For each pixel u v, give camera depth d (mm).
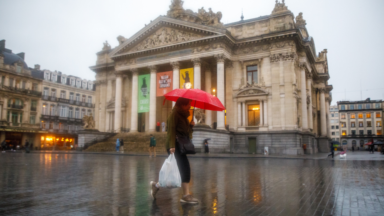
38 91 67562
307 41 43875
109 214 5520
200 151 34375
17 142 63188
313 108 55344
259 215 5512
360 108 116688
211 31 40625
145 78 46250
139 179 10461
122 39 52562
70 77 77250
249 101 42406
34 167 15055
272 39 40438
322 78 58312
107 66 54438
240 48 43281
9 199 6836
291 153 37875
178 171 6484
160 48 44500
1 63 60219
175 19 43219
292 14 40438
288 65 39625
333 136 136750
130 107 51219
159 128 46594
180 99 6723
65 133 72375
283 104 39375
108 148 41000
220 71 40344
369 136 113500
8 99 61062
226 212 5723
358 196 7477
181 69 43125
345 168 15859
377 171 14141
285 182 10000
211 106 7340
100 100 55344
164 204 6395
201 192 7945
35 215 5402
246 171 13898
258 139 40531
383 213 5762
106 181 9930
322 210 5961
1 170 13398
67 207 6062
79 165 16516
